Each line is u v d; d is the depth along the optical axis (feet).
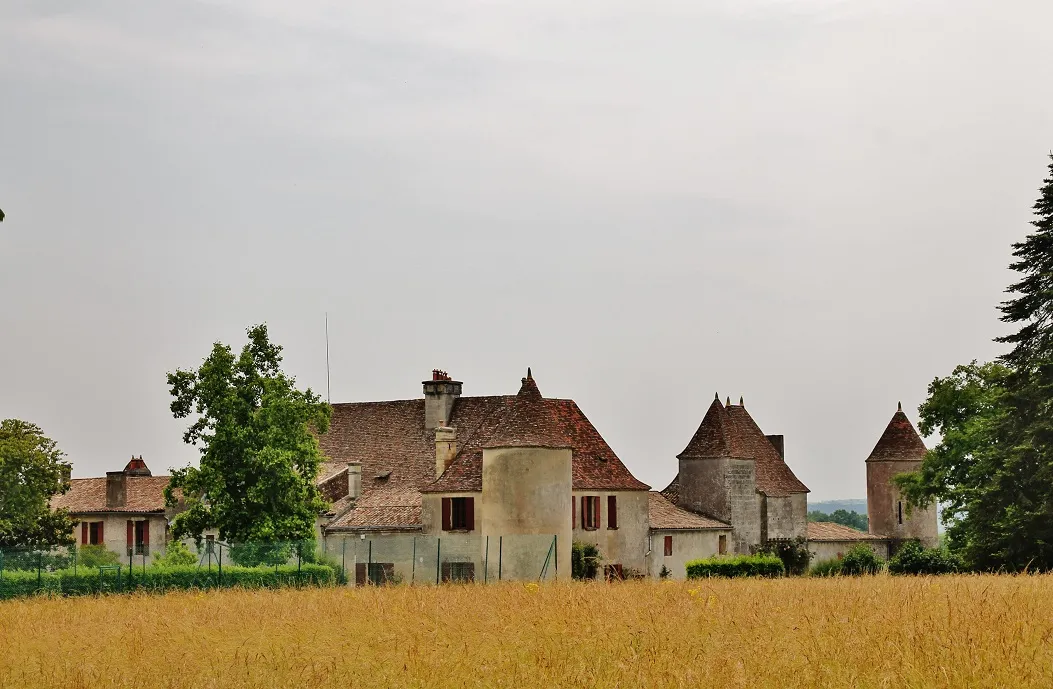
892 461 296.51
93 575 153.28
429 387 234.79
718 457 235.81
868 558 220.02
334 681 58.65
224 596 120.26
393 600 99.09
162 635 77.82
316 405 204.54
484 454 187.73
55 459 212.02
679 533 218.79
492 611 84.58
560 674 57.11
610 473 207.31
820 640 63.82
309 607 95.81
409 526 201.67
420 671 58.90
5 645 77.25
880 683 53.01
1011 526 183.01
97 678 62.64
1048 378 192.95
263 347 202.18
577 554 192.44
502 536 182.50
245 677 61.16
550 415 188.96
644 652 61.11
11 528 201.98
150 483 258.98
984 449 204.74
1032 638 63.41
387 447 233.96
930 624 66.13
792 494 257.96
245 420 196.54
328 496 223.30
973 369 241.96
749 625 71.82
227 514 193.36
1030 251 205.87
